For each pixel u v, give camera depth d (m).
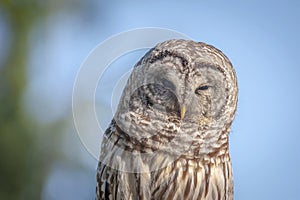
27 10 21.20
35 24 21.27
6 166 19.69
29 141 19.81
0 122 19.89
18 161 19.72
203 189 13.46
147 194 13.39
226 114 13.45
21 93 20.42
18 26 21.14
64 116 19.88
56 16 21.48
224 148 13.58
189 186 13.40
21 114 20.03
